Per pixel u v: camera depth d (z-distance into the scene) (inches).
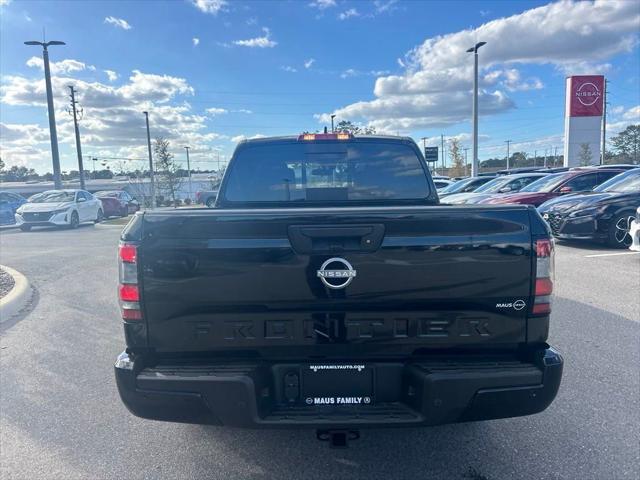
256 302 110.3
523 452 134.9
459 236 109.4
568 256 415.5
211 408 108.3
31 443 143.6
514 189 674.8
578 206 445.4
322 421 107.9
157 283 110.2
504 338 111.8
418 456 134.6
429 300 110.3
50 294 328.8
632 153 2795.3
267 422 108.3
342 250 109.1
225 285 109.7
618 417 151.3
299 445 141.5
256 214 109.0
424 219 109.0
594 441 139.0
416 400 110.3
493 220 109.6
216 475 127.4
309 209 113.1
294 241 109.0
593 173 553.9
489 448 137.5
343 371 114.1
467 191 831.7
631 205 433.7
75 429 151.4
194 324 111.7
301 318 111.4
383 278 109.4
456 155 2647.6
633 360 193.2
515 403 109.5
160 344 112.4
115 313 281.3
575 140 1702.8
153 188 1662.2
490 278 109.9
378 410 112.0
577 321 240.7
